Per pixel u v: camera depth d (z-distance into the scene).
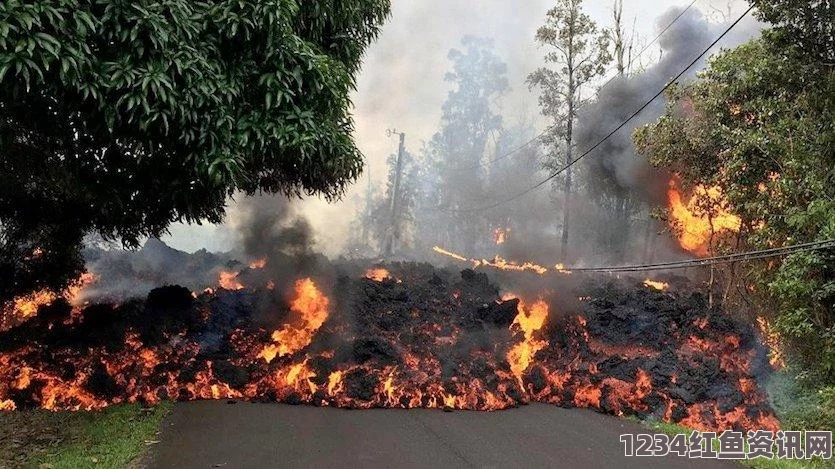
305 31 8.20
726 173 11.43
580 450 7.76
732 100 11.78
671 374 10.68
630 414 9.94
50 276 9.62
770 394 9.99
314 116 7.36
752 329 11.73
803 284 8.83
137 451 6.84
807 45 10.32
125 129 6.28
